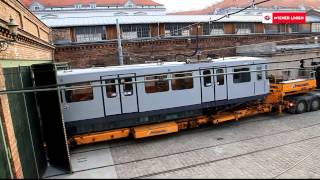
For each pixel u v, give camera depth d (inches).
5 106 309.6
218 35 1090.1
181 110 574.2
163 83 553.9
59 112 399.5
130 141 557.0
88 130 523.5
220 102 608.4
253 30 1217.4
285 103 706.2
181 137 564.4
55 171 423.2
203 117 605.6
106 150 510.0
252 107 660.1
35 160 395.2
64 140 403.2
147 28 1085.1
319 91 792.3
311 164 411.5
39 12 1812.3
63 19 1056.2
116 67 553.6
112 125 538.0
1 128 298.5
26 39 455.5
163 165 427.2
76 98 504.1
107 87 520.4
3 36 329.4
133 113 538.9
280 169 397.7
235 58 662.5
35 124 429.7
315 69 827.4
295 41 1244.5
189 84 575.5
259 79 649.6
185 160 442.6
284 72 979.9
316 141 505.7
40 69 412.8
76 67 940.0
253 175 380.5
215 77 595.8
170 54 1042.7
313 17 1424.7
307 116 685.9
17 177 318.3
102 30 1034.7
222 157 447.8
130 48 992.9
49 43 734.5
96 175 400.5
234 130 594.6
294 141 509.4
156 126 553.6
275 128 594.2
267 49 996.6
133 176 392.2
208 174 387.9
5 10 350.3
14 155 318.0
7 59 337.7
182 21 1101.1
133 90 534.9
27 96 400.5
